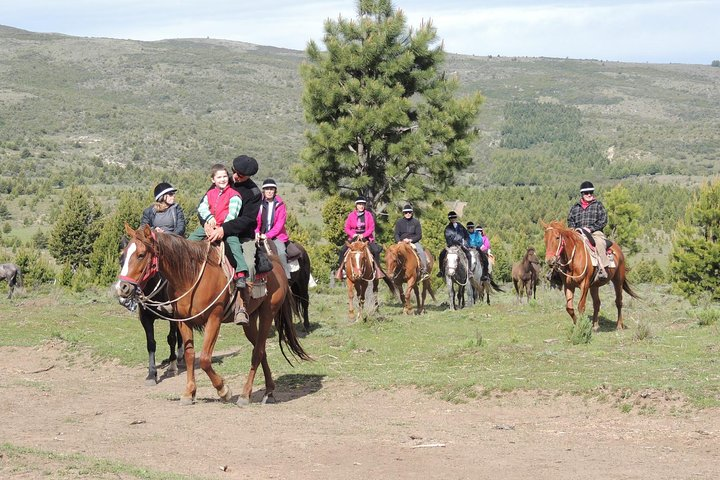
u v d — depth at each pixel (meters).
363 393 11.52
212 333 10.67
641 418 9.43
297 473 7.18
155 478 6.65
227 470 7.27
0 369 14.55
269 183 13.78
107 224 66.19
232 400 11.33
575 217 17.97
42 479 6.46
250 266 10.63
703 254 34.19
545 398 10.53
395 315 22.41
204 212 10.75
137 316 20.62
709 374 11.06
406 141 34.34
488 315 21.27
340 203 64.00
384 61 35.47
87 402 11.20
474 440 8.62
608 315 19.91
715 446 8.16
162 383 13.17
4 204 158.25
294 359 14.40
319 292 35.88
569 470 7.26
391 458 7.75
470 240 26.12
